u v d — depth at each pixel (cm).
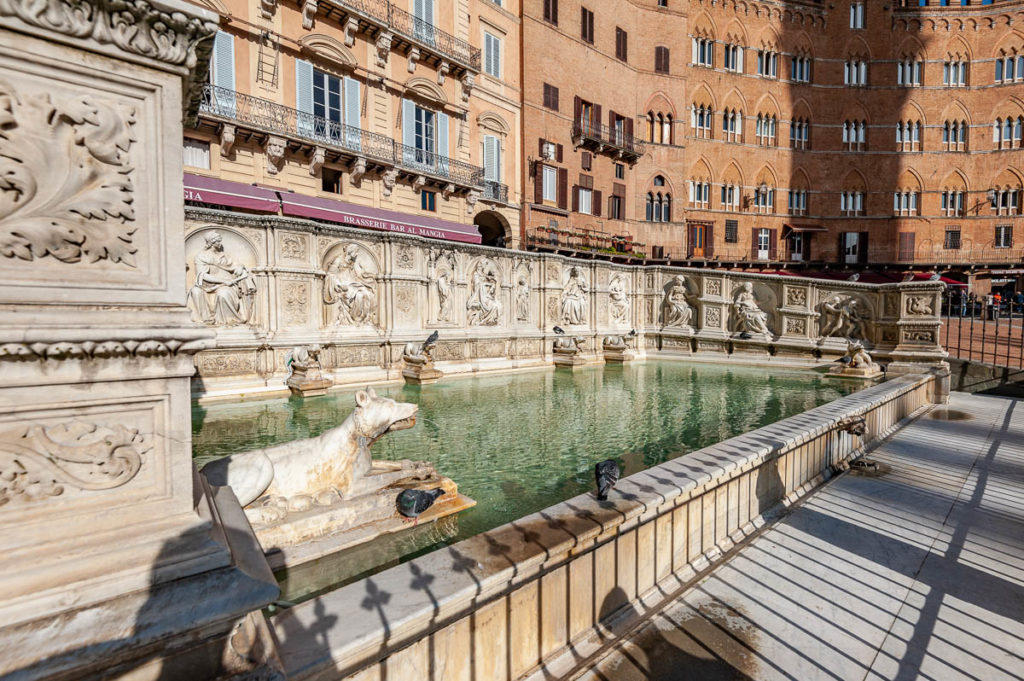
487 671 235
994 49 3978
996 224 3972
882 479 556
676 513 347
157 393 164
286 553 325
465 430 739
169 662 147
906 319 1262
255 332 891
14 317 138
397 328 1096
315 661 170
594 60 3312
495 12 2747
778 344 1480
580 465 583
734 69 3988
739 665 263
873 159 4103
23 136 143
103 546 149
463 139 2616
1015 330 1881
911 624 300
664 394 1036
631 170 3634
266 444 611
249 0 1830
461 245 1235
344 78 2128
